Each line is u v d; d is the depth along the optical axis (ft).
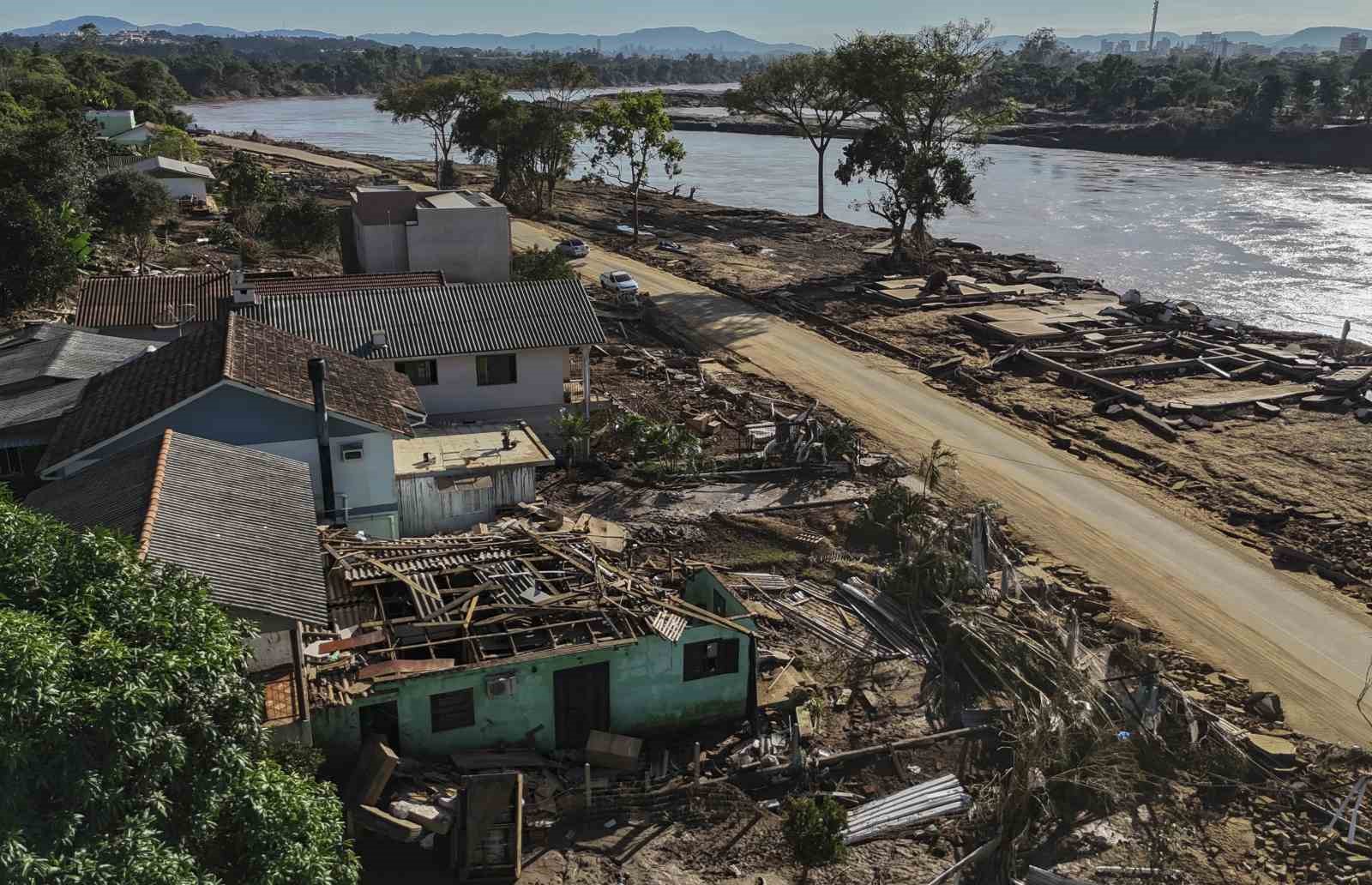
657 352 168.25
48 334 116.67
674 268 239.71
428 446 104.42
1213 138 535.19
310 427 87.81
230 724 43.70
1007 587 90.84
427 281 148.15
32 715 35.24
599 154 331.98
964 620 83.30
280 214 231.91
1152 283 235.61
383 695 63.93
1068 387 157.38
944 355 171.94
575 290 126.93
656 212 322.34
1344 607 94.27
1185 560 102.47
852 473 119.14
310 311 117.70
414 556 80.48
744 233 289.33
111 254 204.85
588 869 60.29
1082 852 63.36
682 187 403.95
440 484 97.45
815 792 68.08
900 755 71.72
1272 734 75.00
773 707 74.54
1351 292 225.97
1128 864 62.44
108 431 80.79
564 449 118.62
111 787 36.50
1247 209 339.98
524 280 185.78
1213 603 94.22
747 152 536.83
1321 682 82.43
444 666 65.41
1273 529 111.04
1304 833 65.36
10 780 34.94
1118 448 133.49
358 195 184.44
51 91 334.24
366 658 66.80
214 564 58.34
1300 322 202.69
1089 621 89.40
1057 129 590.96
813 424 123.65
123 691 37.06
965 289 215.72
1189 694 78.64
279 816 41.91
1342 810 65.98
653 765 69.10
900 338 182.60
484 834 58.65
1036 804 65.16
